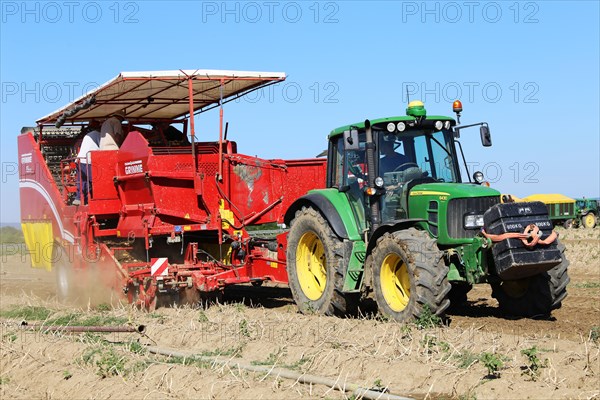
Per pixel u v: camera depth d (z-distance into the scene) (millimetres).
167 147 13109
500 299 11242
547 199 38375
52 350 9492
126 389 7625
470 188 10258
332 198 11250
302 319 10586
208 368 8008
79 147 16172
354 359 7941
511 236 9641
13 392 8242
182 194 13102
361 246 10836
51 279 21578
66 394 7914
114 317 11641
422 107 10961
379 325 9641
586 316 10930
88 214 14016
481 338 8750
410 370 7512
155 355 8961
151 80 12703
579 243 28719
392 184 10758
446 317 10242
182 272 12508
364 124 10852
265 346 8852
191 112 12875
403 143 10922
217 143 13680
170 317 11492
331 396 6840
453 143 11195
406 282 10062
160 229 12906
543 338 8797
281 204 13977
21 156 17281
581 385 6996
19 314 13359
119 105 15117
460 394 6953
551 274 10422
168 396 7297
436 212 10172
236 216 13445
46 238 16203
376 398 6660
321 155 14359
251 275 13039
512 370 7336
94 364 8695
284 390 7090
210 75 12977
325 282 11570
